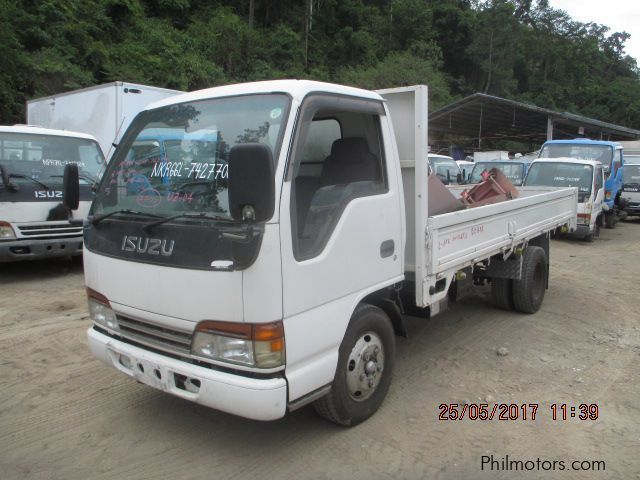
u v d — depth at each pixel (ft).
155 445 12.05
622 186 57.93
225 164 10.39
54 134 27.76
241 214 8.83
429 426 12.93
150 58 86.33
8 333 18.99
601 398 14.57
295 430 12.63
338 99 11.41
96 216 11.87
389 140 12.81
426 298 13.85
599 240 46.19
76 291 24.71
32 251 25.77
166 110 12.05
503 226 18.43
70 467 11.25
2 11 68.90
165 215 10.68
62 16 81.51
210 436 12.40
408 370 16.26
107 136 36.81
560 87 224.94
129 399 14.19
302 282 10.17
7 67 65.21
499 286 21.76
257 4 143.23
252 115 10.67
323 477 10.93
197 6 128.47
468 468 11.32
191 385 10.37
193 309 10.05
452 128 131.75
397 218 12.94
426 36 172.65
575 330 20.30
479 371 16.29
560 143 55.36
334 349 11.21
